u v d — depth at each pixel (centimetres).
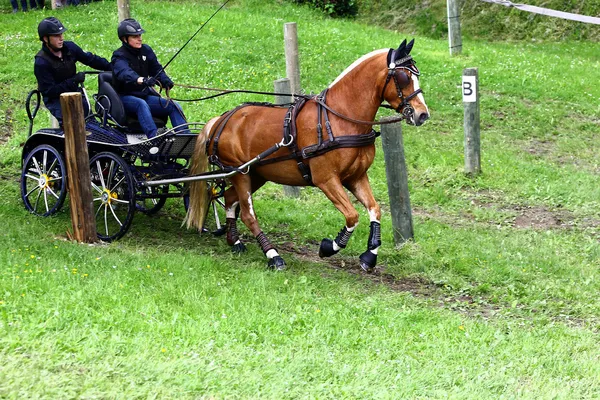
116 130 892
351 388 548
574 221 1074
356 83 779
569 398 565
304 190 1149
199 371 539
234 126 837
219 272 786
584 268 891
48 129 929
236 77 1537
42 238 838
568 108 1598
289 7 2292
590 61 2020
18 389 479
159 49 1619
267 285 763
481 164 1280
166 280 738
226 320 645
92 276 720
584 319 758
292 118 793
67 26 1734
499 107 1572
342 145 774
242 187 844
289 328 654
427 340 665
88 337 571
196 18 1869
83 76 941
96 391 491
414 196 1156
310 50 1731
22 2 2095
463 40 2227
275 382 543
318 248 935
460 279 841
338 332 656
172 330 613
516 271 862
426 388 570
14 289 649
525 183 1221
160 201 980
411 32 2359
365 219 1029
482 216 1089
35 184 1049
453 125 1473
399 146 916
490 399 557
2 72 1468
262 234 847
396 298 774
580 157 1382
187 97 1423
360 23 2348
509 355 645
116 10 1880
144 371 530
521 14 2300
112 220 958
